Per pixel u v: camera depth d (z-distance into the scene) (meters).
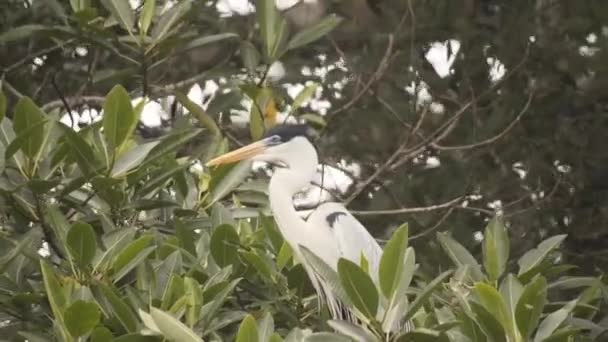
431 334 7.88
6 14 13.29
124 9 10.84
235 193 10.90
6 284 8.89
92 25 10.92
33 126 8.85
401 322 7.91
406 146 14.28
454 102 15.01
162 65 14.32
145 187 9.46
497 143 15.20
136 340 7.80
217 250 9.23
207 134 12.55
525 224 14.96
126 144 9.70
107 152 9.21
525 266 9.34
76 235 8.36
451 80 15.70
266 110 11.44
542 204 15.07
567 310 8.38
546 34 15.35
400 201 14.67
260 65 11.89
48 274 7.89
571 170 15.35
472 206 14.88
